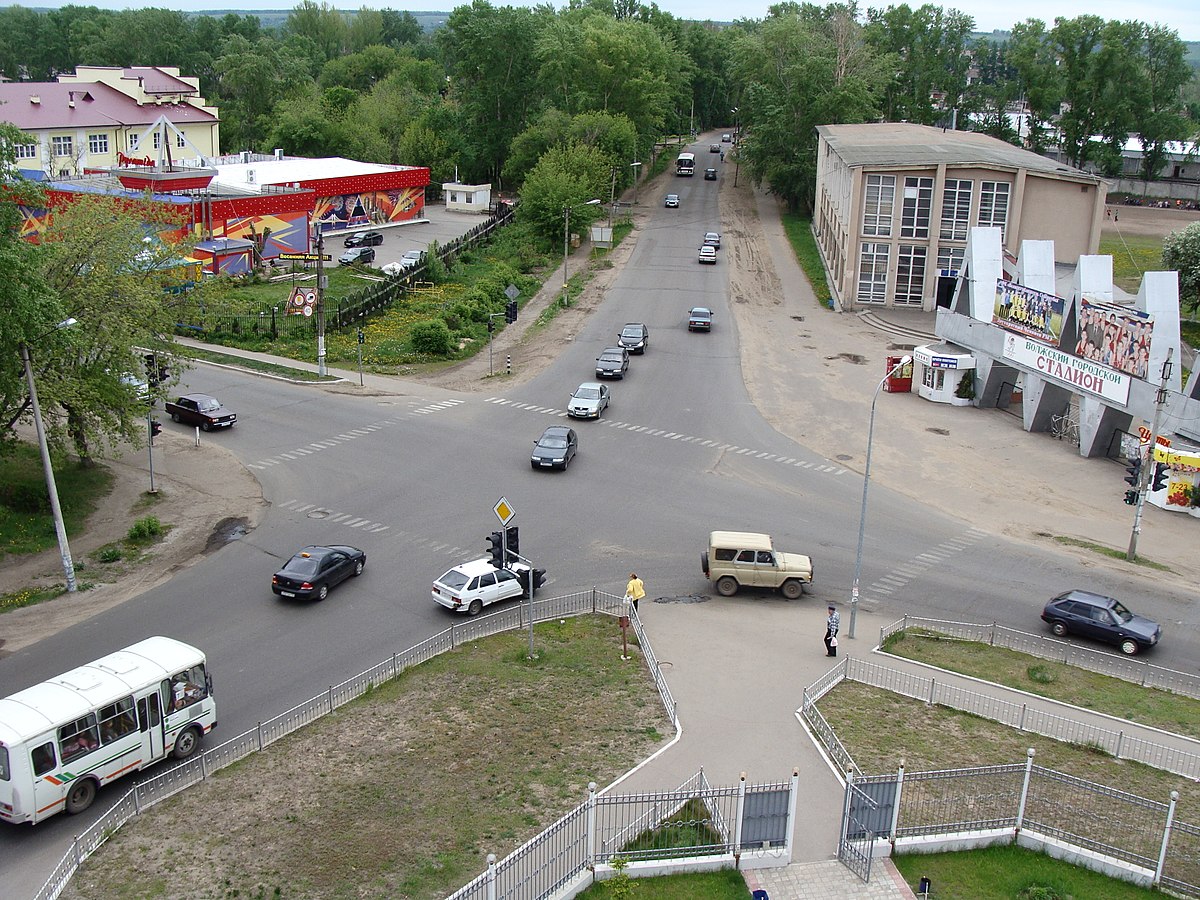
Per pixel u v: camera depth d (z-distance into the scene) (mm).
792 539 38344
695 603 32906
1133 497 37188
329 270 81312
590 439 48656
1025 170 74250
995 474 46062
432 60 183375
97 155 106812
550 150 101125
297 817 20328
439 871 18422
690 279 84750
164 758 23219
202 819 20344
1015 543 38750
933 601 33906
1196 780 22625
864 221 76562
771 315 75188
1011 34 152375
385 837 19594
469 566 32344
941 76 146750
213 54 184750
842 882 18422
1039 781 21656
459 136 125125
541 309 75312
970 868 18938
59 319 31516
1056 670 29047
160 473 42531
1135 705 26797
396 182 102750
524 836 19578
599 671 27641
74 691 21812
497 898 17000
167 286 45469
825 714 25375
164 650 23984
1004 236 76000
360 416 50781
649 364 62250
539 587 33281
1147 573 36469
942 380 56375
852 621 30562
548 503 40781
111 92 111312
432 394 55156
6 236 32438
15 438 37938
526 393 55906
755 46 114062
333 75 169750
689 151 162125
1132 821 20188
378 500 40438
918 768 22484
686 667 28016
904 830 19438
